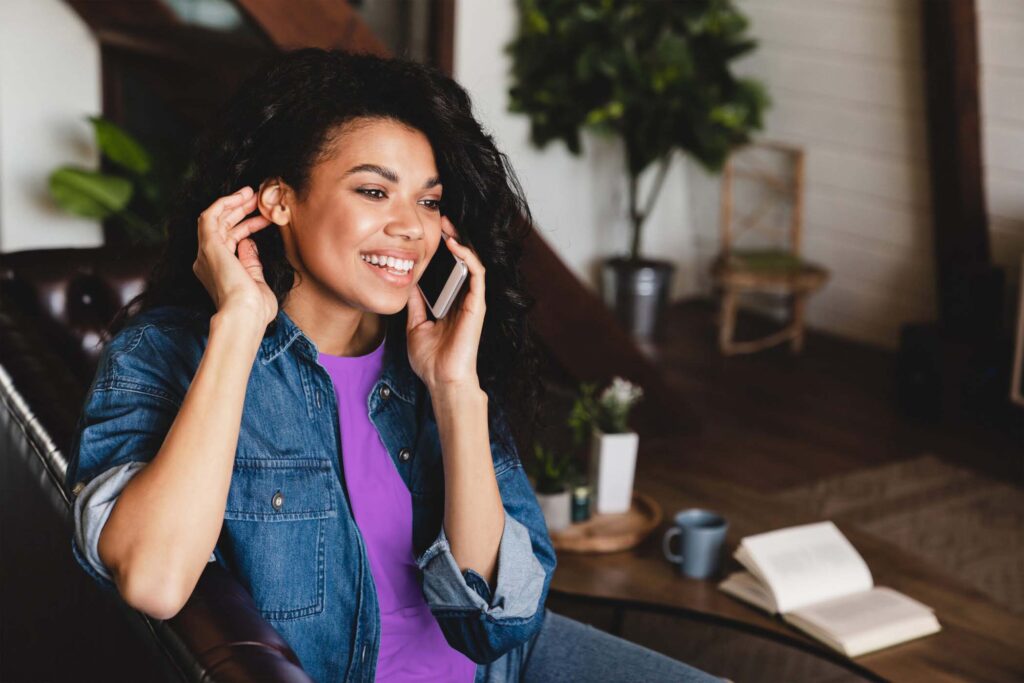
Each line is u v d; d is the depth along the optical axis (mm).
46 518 1507
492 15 4656
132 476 1189
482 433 1368
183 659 1114
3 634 1758
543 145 4910
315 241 1297
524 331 1495
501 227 1430
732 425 4145
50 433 1485
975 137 4262
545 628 1561
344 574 1341
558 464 2230
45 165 4367
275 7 3209
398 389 1422
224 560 1310
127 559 1127
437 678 1422
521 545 1383
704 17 4727
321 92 1287
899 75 4598
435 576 1345
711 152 4777
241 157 1314
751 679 2543
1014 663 1743
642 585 1980
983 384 4227
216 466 1167
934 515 3441
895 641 1783
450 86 1374
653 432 3988
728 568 2053
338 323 1386
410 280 1326
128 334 1321
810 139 5051
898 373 4363
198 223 1287
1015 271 4410
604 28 4633
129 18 4273
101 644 1420
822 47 4855
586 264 5348
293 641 1315
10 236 4367
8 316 1792
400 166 1291
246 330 1218
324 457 1352
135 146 4070
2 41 4176
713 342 5141
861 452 3938
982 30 4141
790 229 5270
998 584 3006
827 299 5281
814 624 1800
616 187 5324
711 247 5680
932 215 4676
